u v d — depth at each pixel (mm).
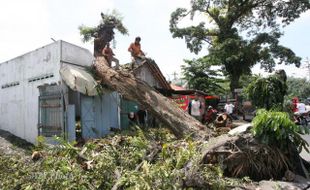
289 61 23938
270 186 4863
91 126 10875
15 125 12438
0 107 13812
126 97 9938
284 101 6785
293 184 4984
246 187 4844
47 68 10602
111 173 5445
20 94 12164
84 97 10703
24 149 10250
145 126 11711
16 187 5488
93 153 6574
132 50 12141
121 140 7457
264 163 5438
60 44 10094
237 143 5566
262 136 5492
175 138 8414
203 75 27344
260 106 6613
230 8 26031
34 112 11156
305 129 5785
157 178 4547
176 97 16156
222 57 23797
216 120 10383
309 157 7055
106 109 11828
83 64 11320
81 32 15961
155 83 16312
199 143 6785
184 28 26047
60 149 7121
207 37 27000
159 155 6172
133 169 5750
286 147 5570
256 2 25453
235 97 20578
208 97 18562
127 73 10203
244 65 24453
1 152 9375
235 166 5449
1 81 13805
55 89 10109
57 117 9852
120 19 12820
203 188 4637
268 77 6641
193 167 4809
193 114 12617
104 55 11375
